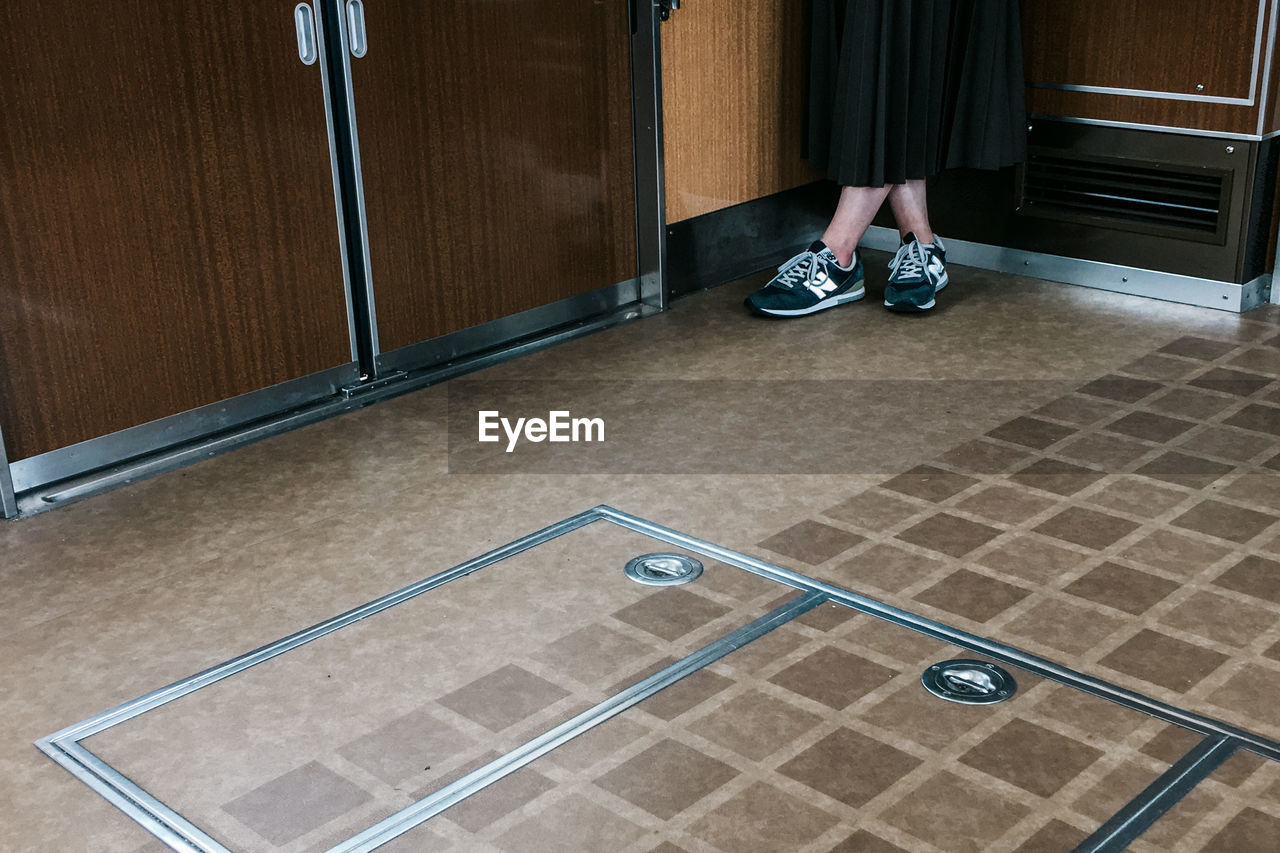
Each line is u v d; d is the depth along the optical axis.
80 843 1.81
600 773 1.92
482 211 3.46
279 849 1.79
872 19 3.57
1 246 2.63
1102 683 2.09
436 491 2.81
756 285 4.07
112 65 2.71
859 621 2.28
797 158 4.20
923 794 1.85
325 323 3.22
